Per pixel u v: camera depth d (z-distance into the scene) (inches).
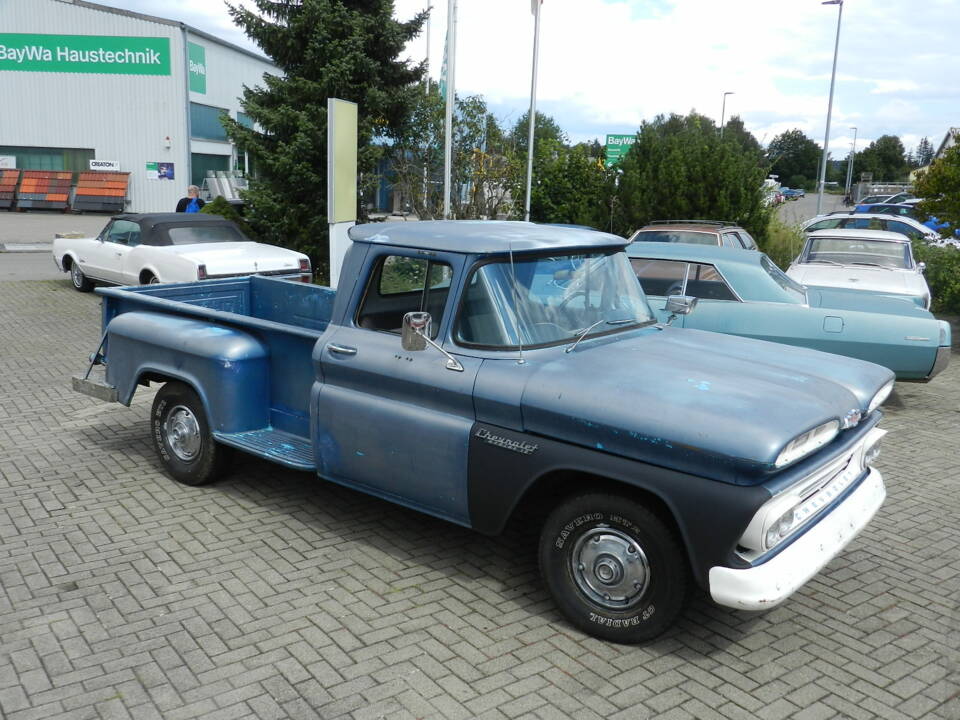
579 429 147.6
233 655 145.3
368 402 177.3
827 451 151.2
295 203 621.9
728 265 308.5
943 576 184.5
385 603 165.0
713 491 134.3
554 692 136.7
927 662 149.0
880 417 175.0
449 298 167.2
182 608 161.0
